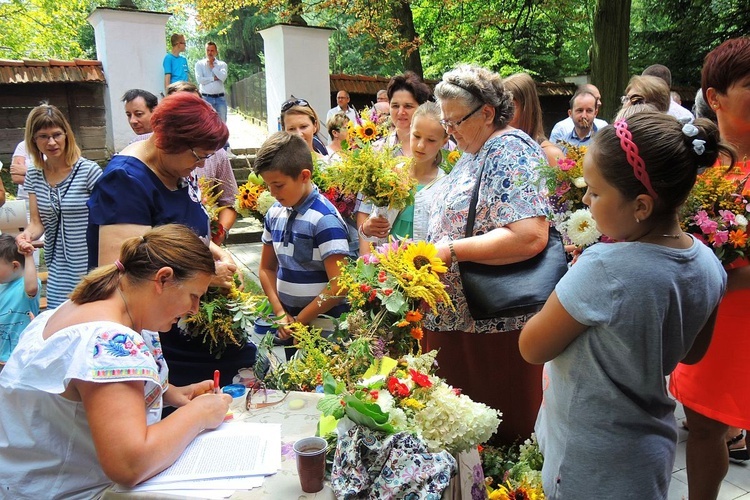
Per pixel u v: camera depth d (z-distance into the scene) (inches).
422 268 79.4
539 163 88.0
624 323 53.1
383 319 80.0
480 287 85.6
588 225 84.7
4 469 60.0
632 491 57.4
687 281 54.2
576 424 59.1
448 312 93.8
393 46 486.3
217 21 530.0
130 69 378.6
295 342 99.4
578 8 667.4
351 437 58.3
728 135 81.7
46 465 59.6
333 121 184.5
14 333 139.3
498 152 87.0
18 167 196.9
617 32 417.1
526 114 122.0
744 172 80.0
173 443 59.1
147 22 377.4
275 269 118.0
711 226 73.7
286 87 383.2
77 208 126.0
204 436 64.4
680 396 85.1
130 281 61.7
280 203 105.3
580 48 684.1
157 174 84.4
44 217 128.3
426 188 114.3
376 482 56.3
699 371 81.7
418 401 63.4
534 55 654.5
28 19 737.6
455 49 651.5
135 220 80.4
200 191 112.4
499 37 651.5
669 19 647.1
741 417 78.3
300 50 382.3
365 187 104.4
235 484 56.8
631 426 57.1
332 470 57.9
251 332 117.7
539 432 68.8
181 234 63.9
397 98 135.9
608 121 409.4
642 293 52.6
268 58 399.2
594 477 58.1
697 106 108.3
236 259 288.2
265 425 67.5
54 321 62.3
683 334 56.0
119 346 57.4
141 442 55.1
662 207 53.9
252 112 603.5
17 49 733.9
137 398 57.2
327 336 102.6
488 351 93.4
